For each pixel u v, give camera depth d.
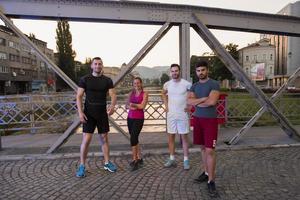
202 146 4.81
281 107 11.21
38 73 82.00
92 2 6.61
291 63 71.75
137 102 5.80
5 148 7.25
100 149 6.97
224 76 57.06
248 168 5.52
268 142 7.55
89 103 5.29
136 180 4.94
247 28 7.58
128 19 6.79
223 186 4.62
